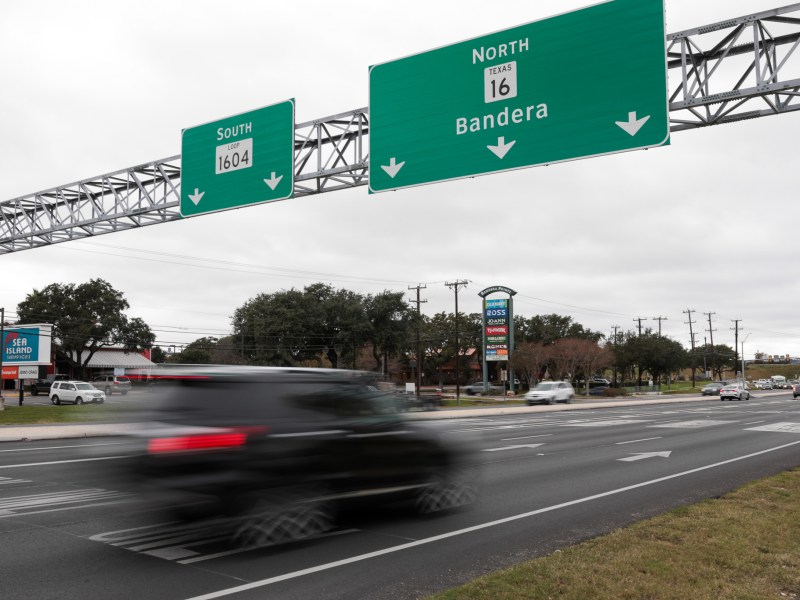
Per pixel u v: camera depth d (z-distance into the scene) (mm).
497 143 12977
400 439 8016
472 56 13445
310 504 6930
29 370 44125
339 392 7480
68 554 6410
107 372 78438
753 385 113375
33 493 9750
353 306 69062
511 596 5027
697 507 8633
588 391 71062
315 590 5402
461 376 98125
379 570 5965
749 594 5109
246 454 6391
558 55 12469
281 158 16438
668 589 5199
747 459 14586
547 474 12188
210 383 6629
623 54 11875
